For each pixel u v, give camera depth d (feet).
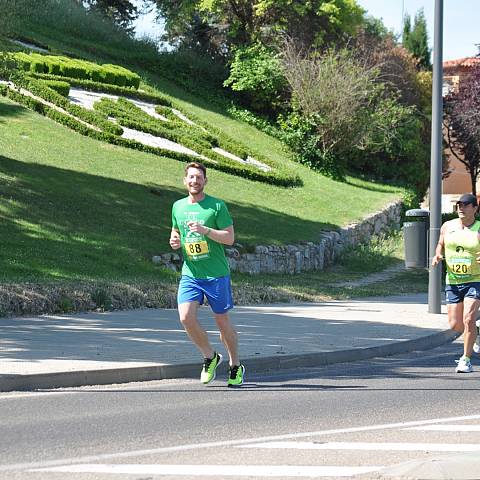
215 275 47.19
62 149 147.02
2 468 29.81
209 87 229.86
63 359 51.42
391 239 170.09
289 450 32.96
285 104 223.51
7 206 105.40
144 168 150.82
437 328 74.59
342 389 47.80
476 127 258.37
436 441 34.73
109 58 219.20
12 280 76.74
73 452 32.30
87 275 87.76
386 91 242.17
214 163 168.35
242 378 48.49
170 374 50.80
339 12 239.91
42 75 176.14
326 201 175.73
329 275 134.82
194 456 31.94
